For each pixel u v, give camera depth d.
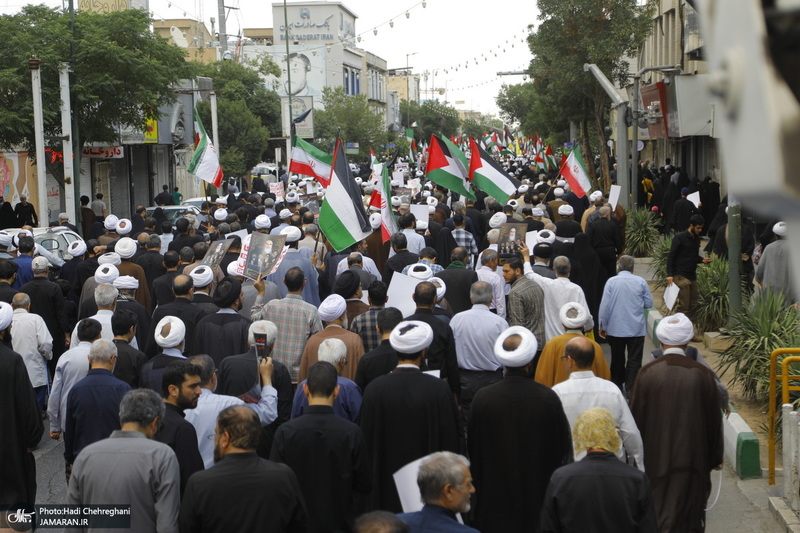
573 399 5.63
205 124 46.06
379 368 6.36
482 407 5.46
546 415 5.40
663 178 28.50
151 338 8.10
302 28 98.56
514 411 5.40
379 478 5.53
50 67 23.92
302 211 15.55
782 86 0.45
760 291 10.59
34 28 24.98
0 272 9.55
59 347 10.32
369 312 7.62
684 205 18.56
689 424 5.82
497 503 5.45
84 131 26.58
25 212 22.92
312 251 12.40
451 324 7.52
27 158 28.02
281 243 9.09
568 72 31.92
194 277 8.77
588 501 4.25
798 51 0.45
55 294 10.23
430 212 16.70
